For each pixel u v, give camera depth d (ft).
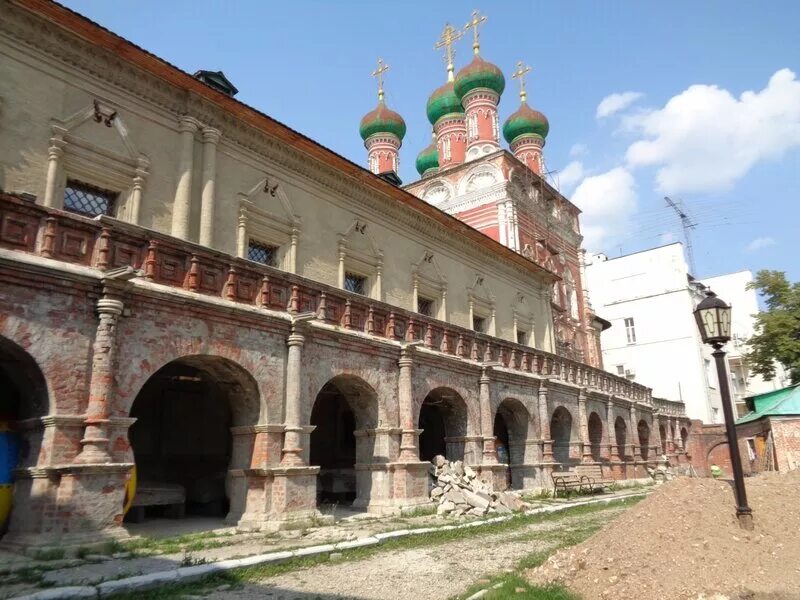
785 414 86.94
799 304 108.68
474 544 41.70
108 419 34.47
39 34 46.44
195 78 54.85
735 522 31.55
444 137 141.90
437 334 64.90
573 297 137.59
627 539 31.45
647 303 174.81
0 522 33.91
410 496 54.95
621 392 108.78
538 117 143.95
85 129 48.67
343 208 71.00
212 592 27.43
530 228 125.08
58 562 29.89
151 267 38.81
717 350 34.71
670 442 129.29
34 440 33.81
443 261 87.25
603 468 94.89
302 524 42.98
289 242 63.10
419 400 59.16
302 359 47.24
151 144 53.06
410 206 79.15
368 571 32.40
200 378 52.80
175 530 42.93
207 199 55.57
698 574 27.32
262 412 43.93
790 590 25.50
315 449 71.77
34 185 44.65
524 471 76.74
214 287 42.70
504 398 72.84
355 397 56.24
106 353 34.96
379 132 143.64
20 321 32.37
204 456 58.13
